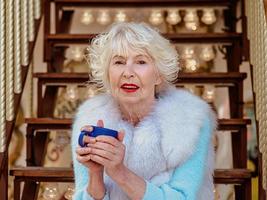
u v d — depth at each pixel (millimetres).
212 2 3461
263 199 2205
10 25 2559
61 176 2391
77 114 1910
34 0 3051
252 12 2627
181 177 1736
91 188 1691
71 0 3471
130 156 1767
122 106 1831
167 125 1768
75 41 3240
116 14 3713
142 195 1644
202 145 1783
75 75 3012
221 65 4168
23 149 4352
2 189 2406
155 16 3580
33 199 2533
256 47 2424
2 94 2443
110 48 1766
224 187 2537
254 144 4434
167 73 1824
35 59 4395
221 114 3971
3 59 2457
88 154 1612
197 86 3205
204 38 3193
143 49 1750
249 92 4219
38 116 3045
